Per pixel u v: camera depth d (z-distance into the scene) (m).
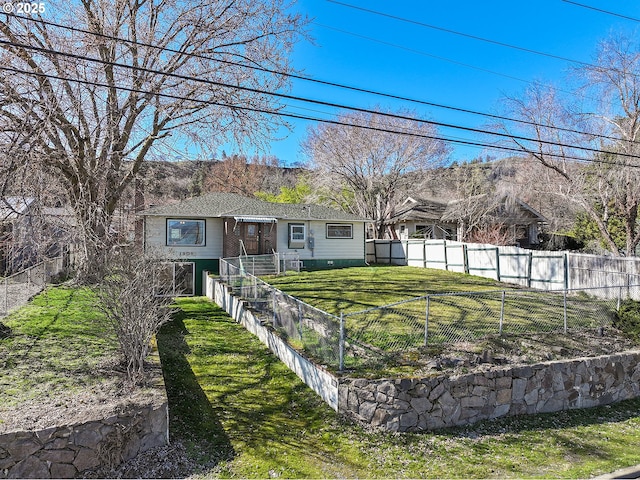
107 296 7.47
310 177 34.38
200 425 6.93
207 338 11.77
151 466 5.65
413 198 33.84
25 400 5.97
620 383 9.30
